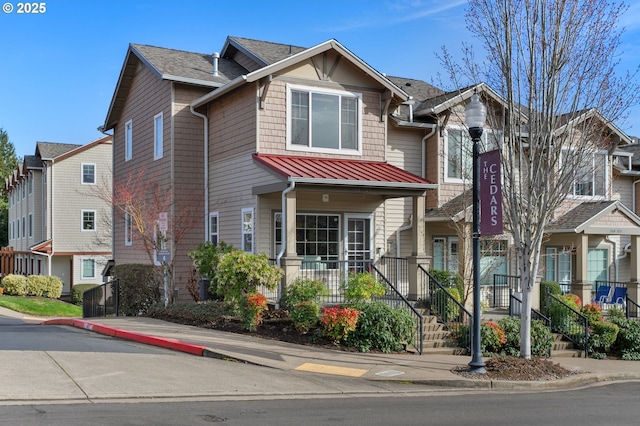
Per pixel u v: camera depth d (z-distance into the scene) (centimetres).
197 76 2023
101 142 3941
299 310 1401
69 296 3819
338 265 1883
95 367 1019
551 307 1723
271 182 1659
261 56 2092
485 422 827
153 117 2164
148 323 1596
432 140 2089
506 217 1330
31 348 1168
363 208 1938
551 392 1120
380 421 803
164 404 838
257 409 839
